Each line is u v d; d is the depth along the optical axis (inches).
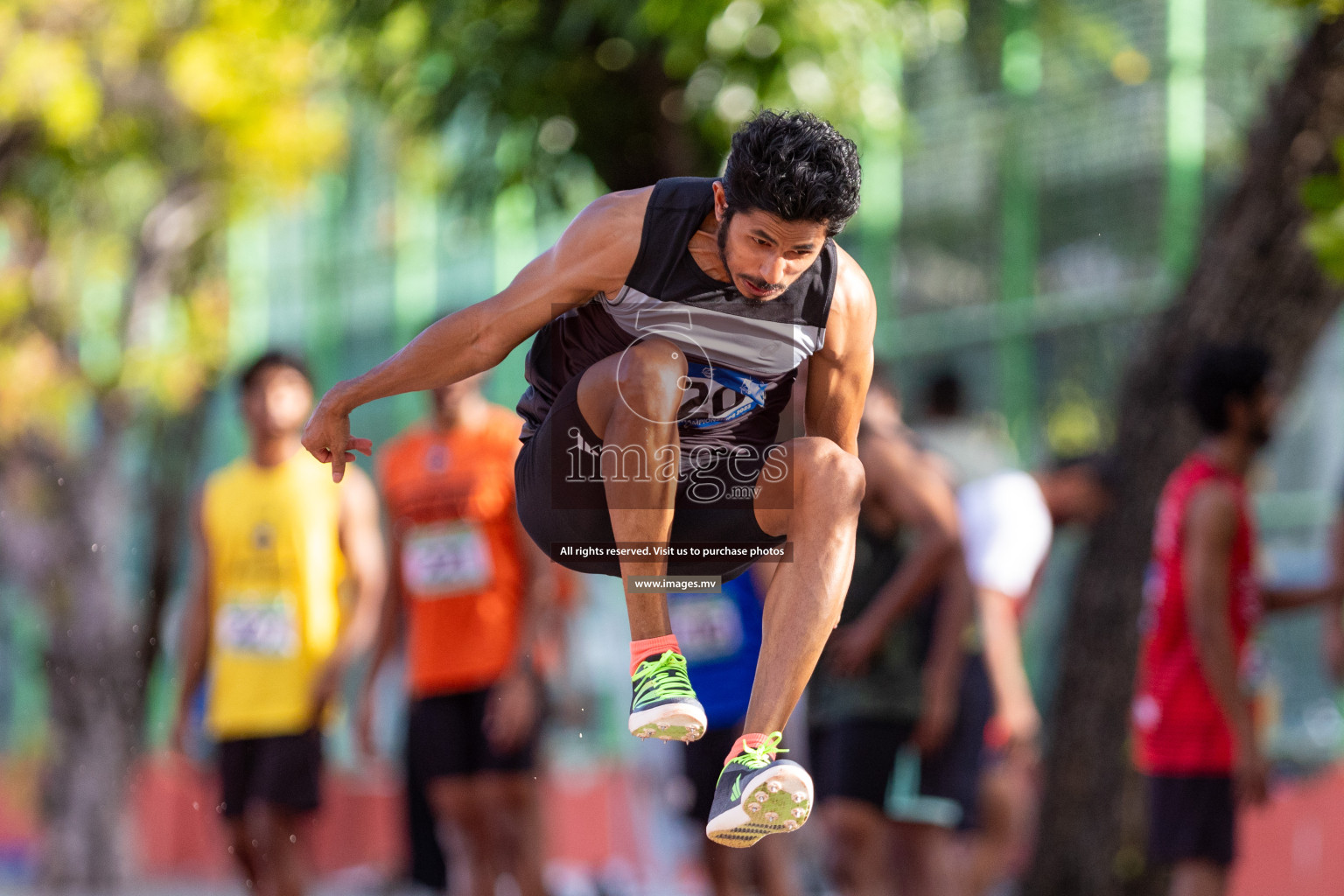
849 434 431.8
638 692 403.2
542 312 406.0
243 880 882.1
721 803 390.3
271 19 1486.2
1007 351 1493.6
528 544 874.8
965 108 1533.0
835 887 832.3
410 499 879.1
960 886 961.5
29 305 1643.7
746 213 382.3
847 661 795.4
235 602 852.0
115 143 1519.4
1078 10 1432.1
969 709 854.5
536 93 1023.6
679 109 1013.2
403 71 1092.5
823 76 1000.9
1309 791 1135.6
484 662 865.5
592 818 1454.2
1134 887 916.0
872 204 1619.1
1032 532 925.8
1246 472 746.2
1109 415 1400.1
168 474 2044.8
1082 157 1443.2
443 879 966.4
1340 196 666.2
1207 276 914.1
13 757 1796.3
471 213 1130.0
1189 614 725.3
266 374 860.6
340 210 2218.3
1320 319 892.0
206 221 1750.7
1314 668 1184.2
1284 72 951.0
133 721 1569.9
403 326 2130.9
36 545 1582.2
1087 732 930.1
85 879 1498.5
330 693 851.4
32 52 1395.2
